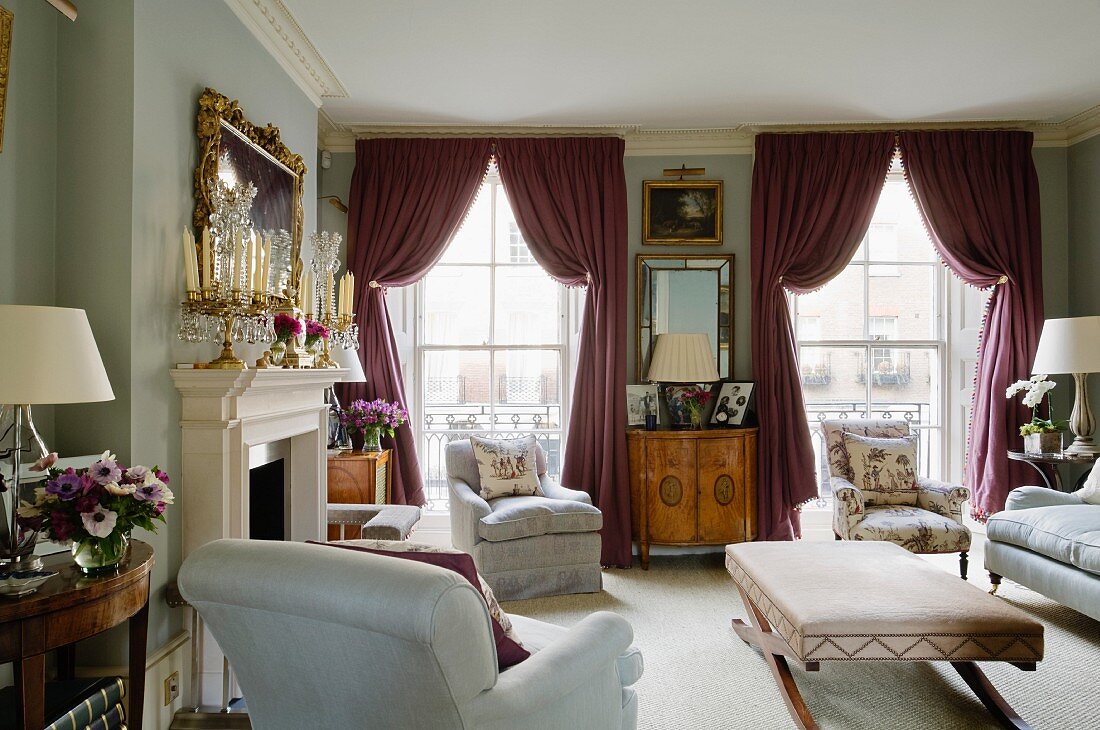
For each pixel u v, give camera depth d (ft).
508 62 11.95
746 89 13.16
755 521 14.69
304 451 11.23
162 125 7.74
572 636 5.87
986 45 11.38
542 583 12.52
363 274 15.14
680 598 12.43
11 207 6.72
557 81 12.76
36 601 5.19
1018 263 15.03
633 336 15.65
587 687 5.77
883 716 8.03
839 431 14.19
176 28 8.02
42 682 5.29
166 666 7.70
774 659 8.50
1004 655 7.08
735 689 8.79
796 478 14.82
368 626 4.08
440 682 4.19
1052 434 13.70
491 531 12.09
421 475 15.71
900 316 16.55
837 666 9.45
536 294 16.55
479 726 4.51
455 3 9.96
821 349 16.49
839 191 15.12
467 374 16.52
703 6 10.09
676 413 15.24
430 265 15.21
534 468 14.06
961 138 15.20
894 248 16.55
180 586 4.74
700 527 14.19
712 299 15.64
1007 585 12.81
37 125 7.01
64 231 7.23
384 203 15.19
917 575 8.48
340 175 15.60
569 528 12.67
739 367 15.64
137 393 7.29
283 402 9.75
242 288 8.44
